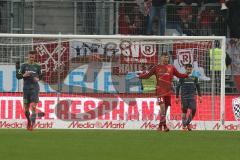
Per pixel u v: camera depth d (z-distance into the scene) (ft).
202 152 103.24
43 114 162.91
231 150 106.73
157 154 99.81
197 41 171.32
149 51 171.01
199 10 212.84
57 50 169.17
